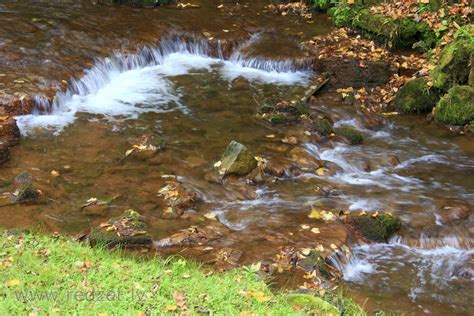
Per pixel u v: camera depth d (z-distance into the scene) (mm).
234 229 7387
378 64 11859
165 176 8492
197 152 9250
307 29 14062
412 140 10297
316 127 10109
